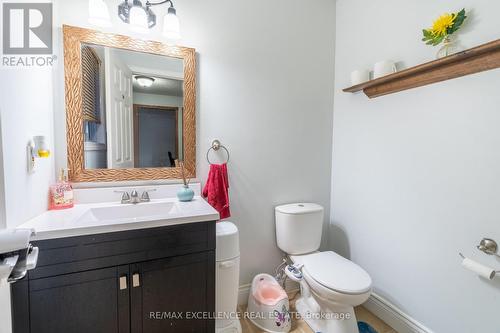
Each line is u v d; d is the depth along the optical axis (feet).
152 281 3.61
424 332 4.53
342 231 6.47
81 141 4.43
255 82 5.73
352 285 4.25
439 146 4.24
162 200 4.86
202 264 3.92
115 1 4.55
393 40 5.00
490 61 3.48
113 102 4.64
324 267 4.86
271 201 6.10
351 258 6.19
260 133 5.87
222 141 5.50
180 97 5.07
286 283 6.35
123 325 3.48
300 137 6.32
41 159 3.82
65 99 4.31
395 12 4.94
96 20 4.07
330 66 6.55
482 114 3.67
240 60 5.55
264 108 5.86
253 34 5.64
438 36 4.00
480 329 3.79
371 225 5.63
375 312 5.52
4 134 2.87
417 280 4.68
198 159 5.32
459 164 3.97
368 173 5.67
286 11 5.94
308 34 6.22
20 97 3.22
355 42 5.94
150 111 4.89
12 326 2.98
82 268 3.22
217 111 5.41
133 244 3.45
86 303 3.27
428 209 4.45
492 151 3.58
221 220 5.49
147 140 4.90
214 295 4.04
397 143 4.98
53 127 4.25
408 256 4.83
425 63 4.05
